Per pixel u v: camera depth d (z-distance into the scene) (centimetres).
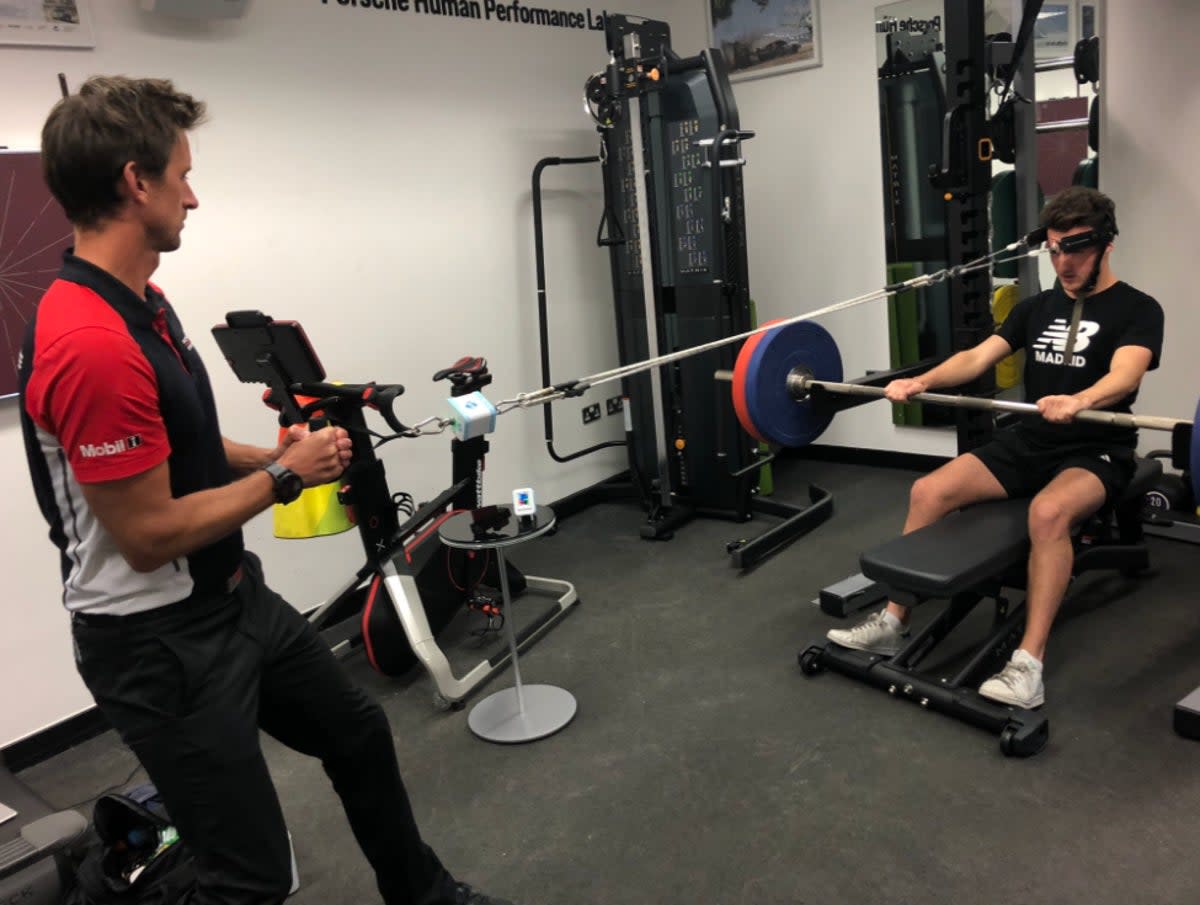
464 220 356
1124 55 324
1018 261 330
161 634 120
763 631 281
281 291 302
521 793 213
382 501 200
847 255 422
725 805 201
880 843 184
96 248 114
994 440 257
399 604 257
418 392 346
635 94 336
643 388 387
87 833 185
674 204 364
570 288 404
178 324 130
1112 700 225
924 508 253
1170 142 320
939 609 286
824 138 416
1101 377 235
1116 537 296
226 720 124
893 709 232
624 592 322
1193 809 184
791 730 227
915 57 377
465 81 351
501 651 277
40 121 244
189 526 114
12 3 236
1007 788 196
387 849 153
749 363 259
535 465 395
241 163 288
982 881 171
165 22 267
